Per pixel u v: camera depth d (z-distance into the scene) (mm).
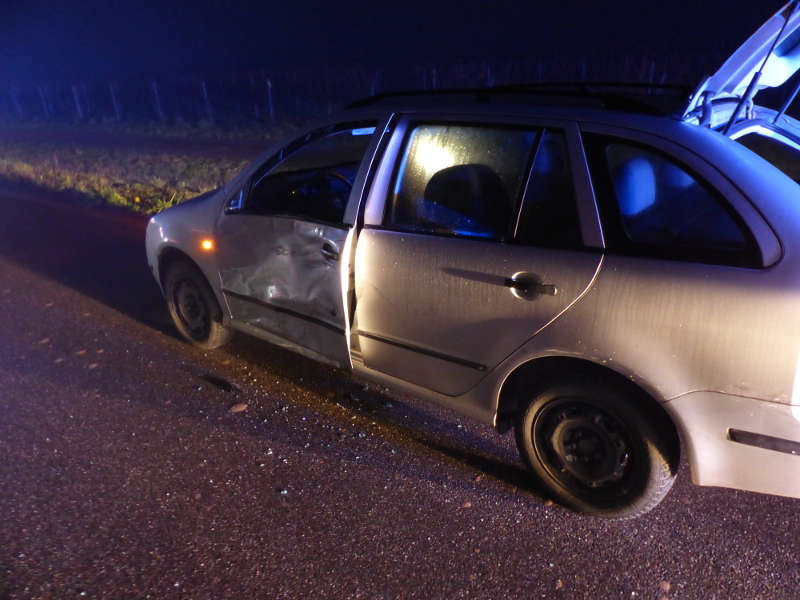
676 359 2469
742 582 2611
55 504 3096
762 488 2518
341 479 3270
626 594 2568
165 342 4828
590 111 2781
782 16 2750
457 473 3314
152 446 3553
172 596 2566
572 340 2686
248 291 3994
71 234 8008
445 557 2760
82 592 2578
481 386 3092
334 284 3414
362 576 2664
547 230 2770
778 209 2357
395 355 3371
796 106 15344
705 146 2521
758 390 2357
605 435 2801
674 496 3104
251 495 3156
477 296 2922
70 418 3846
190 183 11523
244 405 3945
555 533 2895
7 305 5715
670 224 2523
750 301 2309
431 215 3100
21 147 18719
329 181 3775
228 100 28172
